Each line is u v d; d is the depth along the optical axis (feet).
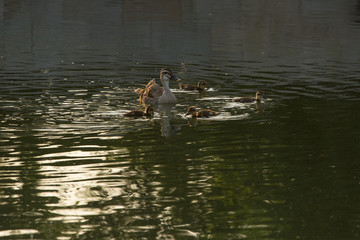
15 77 76.95
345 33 120.37
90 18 139.13
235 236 31.19
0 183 38.65
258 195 36.81
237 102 63.52
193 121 55.62
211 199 36.17
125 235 31.37
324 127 52.65
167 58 93.76
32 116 56.85
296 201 35.76
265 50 101.76
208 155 44.62
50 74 79.51
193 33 119.03
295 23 133.59
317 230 31.78
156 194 36.88
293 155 44.57
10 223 32.76
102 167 41.91
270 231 31.78
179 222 32.94
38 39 110.01
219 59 93.15
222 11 153.07
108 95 67.56
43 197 36.37
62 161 43.21
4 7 155.12
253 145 47.29
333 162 42.86
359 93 67.41
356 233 31.42
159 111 60.23
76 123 54.49
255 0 175.22
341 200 35.83
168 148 46.50
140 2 168.45
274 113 58.23
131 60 91.66
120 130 52.21
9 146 46.83
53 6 159.02
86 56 94.22
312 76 79.00
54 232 31.65
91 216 33.76
